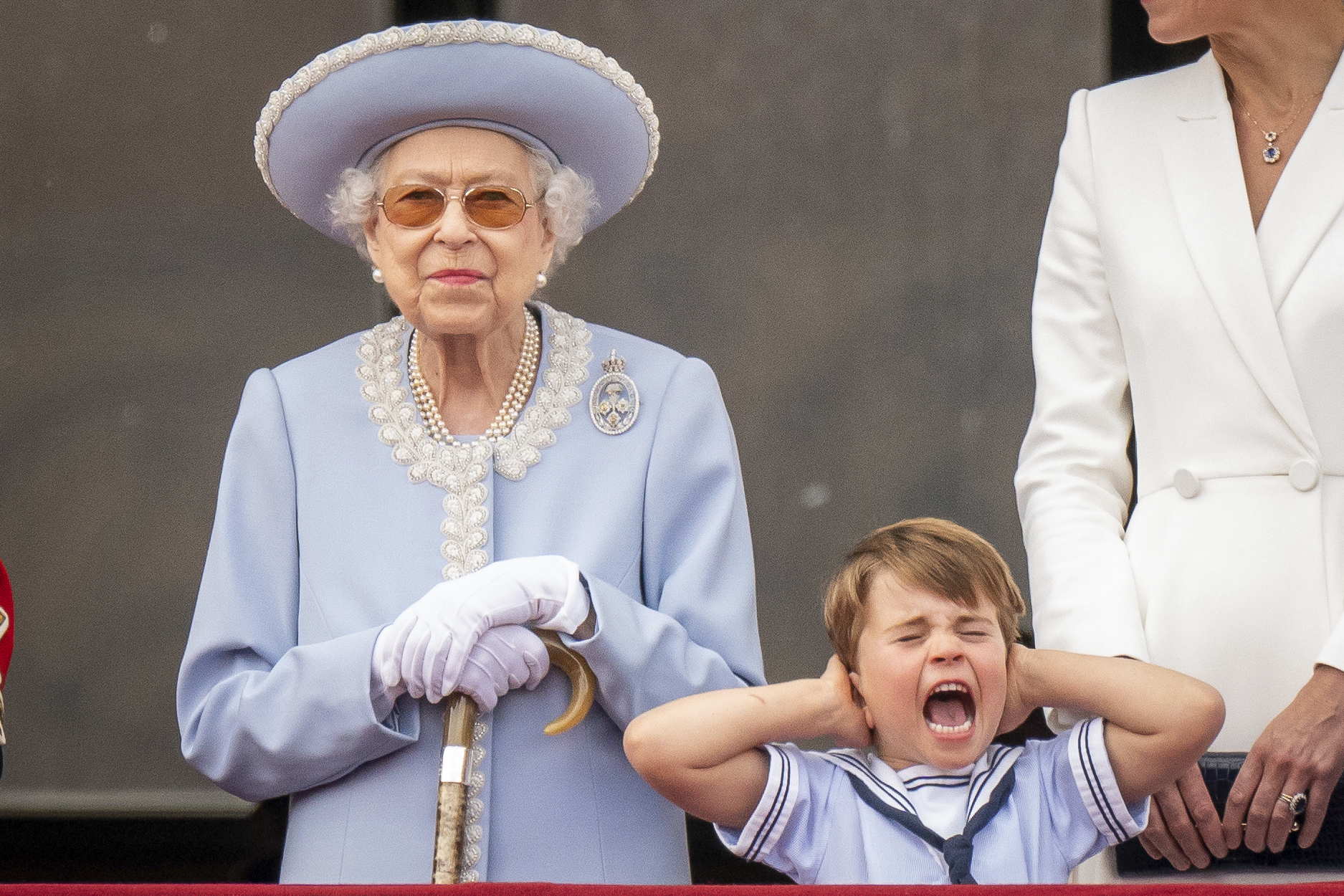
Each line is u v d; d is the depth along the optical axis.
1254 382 10.43
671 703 9.50
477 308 9.98
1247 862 9.64
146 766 18.20
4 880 17.59
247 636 10.09
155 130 19.05
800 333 18.52
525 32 9.94
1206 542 10.37
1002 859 9.23
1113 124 11.37
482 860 9.49
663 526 10.40
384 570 10.09
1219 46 11.02
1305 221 10.54
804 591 18.11
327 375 10.67
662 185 18.72
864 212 18.61
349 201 10.41
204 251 18.95
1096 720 9.63
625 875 9.80
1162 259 10.80
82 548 18.62
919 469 18.23
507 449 10.34
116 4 19.09
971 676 9.42
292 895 6.80
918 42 18.66
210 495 18.73
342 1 18.89
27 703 18.31
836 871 9.30
